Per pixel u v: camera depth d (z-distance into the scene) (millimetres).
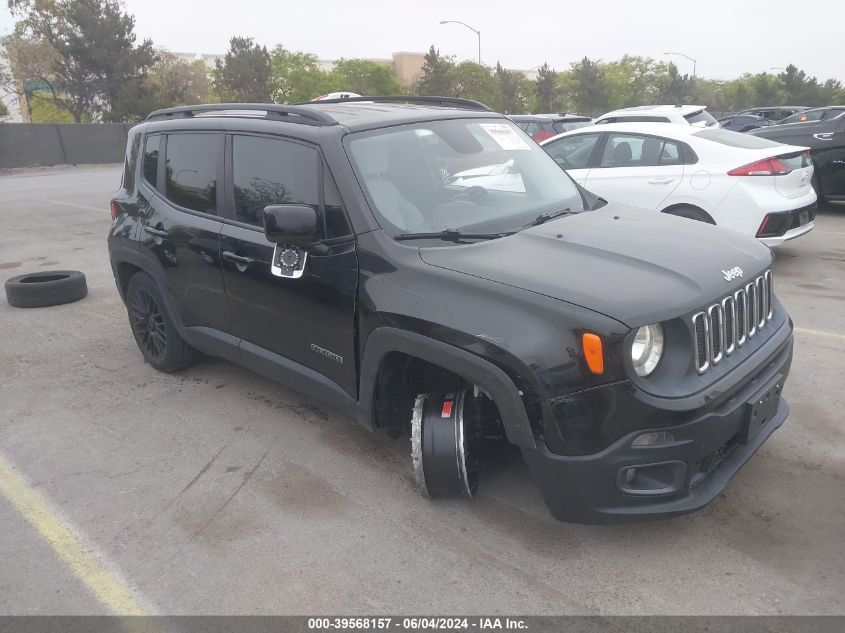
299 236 3369
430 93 60188
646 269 3012
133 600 2959
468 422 3283
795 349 5324
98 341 6223
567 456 2781
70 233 12133
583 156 8188
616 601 2809
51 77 51250
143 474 3957
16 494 3797
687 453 2754
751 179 7012
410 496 3627
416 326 3117
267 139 3986
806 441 3963
